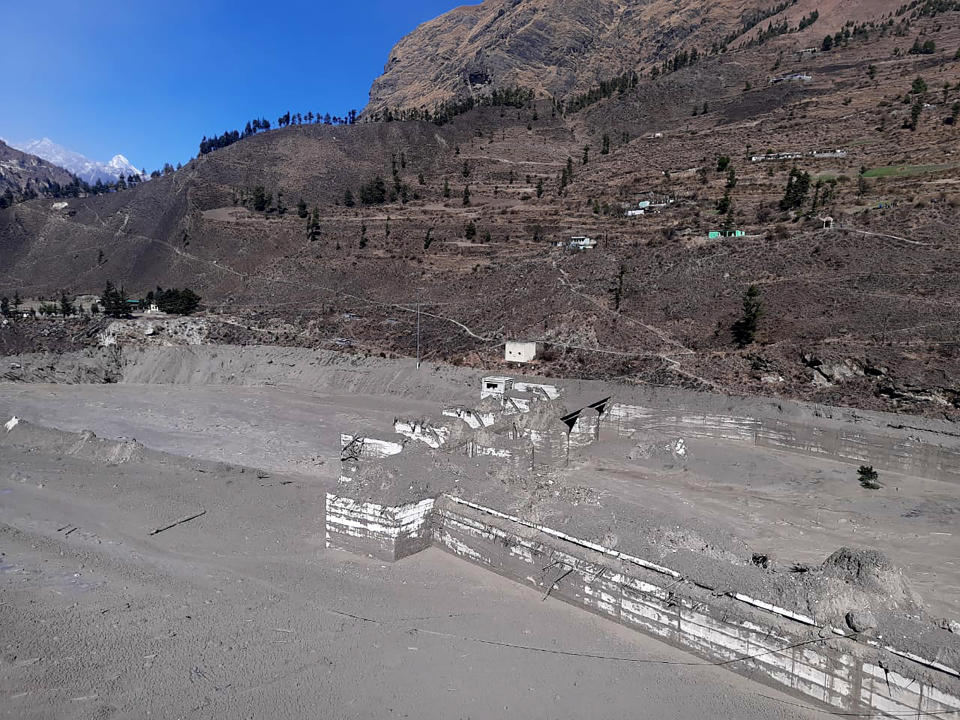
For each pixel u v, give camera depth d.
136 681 13.82
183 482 27.16
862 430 30.06
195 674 14.07
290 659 14.66
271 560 19.80
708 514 23.89
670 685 13.60
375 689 13.65
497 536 18.33
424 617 16.25
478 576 18.28
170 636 15.54
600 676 13.93
